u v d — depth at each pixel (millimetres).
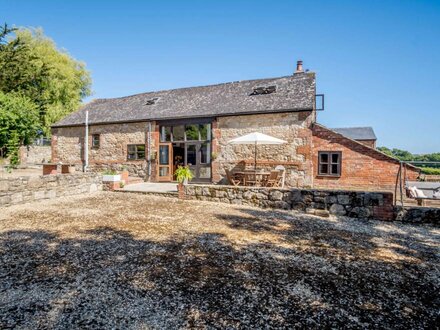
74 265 3727
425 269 3906
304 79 14758
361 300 3016
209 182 13992
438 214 6395
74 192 9742
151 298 2932
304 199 7512
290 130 12586
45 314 2615
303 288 3238
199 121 14148
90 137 16719
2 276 3371
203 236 5148
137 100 18266
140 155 15391
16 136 10141
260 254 4301
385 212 6785
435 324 2627
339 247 4754
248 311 2742
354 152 12094
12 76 18000
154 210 7383
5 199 7488
